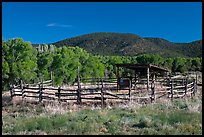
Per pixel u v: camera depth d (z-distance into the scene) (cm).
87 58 4834
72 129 1219
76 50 4909
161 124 1251
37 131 1203
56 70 4231
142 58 7412
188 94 2453
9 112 1816
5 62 3509
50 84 3256
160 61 7425
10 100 2217
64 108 1855
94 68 4825
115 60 6109
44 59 4069
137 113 1554
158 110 1667
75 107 1884
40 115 1569
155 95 2128
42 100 2106
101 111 1678
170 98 2219
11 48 3634
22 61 3666
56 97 2141
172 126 1226
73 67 4447
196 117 1343
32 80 3891
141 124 1283
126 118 1427
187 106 1770
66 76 4334
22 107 1939
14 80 3597
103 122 1353
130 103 1884
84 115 1524
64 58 4284
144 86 3000
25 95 2217
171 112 1531
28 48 3688
